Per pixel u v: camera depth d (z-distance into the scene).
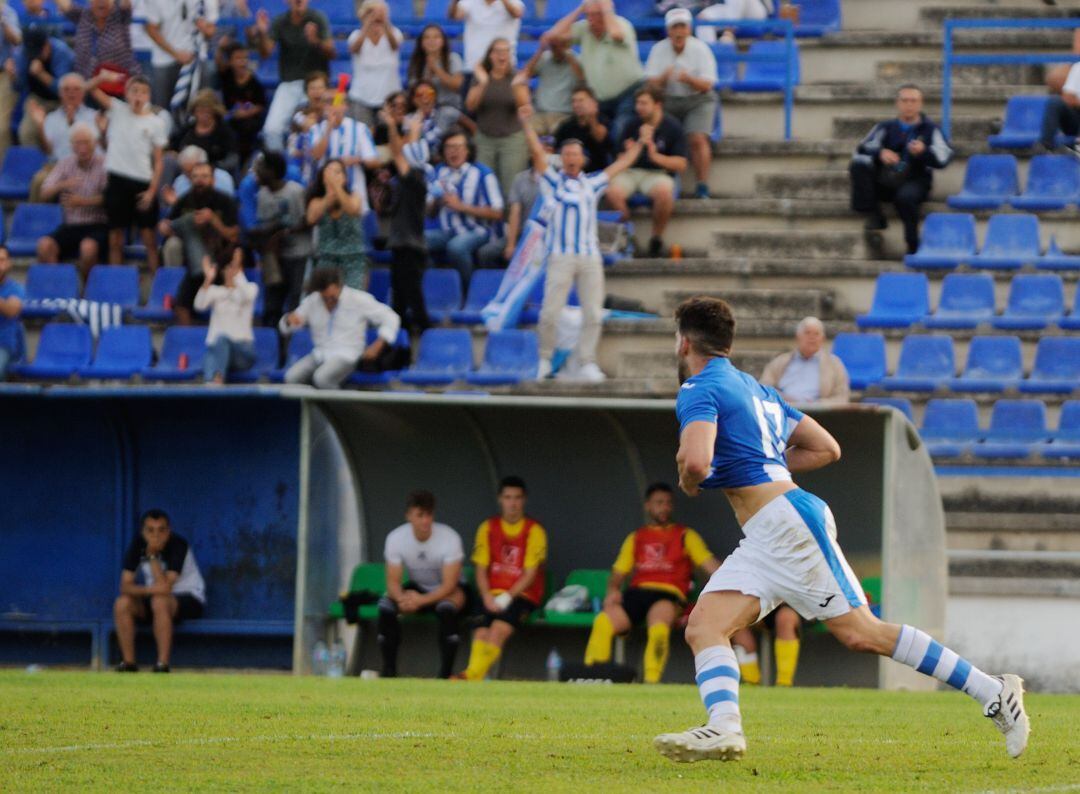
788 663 37.56
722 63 62.06
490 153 55.06
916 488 39.50
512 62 55.94
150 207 55.78
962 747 19.67
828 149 57.78
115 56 60.16
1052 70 59.91
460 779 16.16
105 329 53.81
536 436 42.12
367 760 17.94
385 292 53.56
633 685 35.19
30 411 43.47
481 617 39.88
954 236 53.91
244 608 42.84
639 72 57.09
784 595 17.19
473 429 42.03
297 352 52.00
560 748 19.27
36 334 54.53
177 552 41.41
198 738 20.39
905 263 53.28
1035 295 52.00
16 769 16.95
